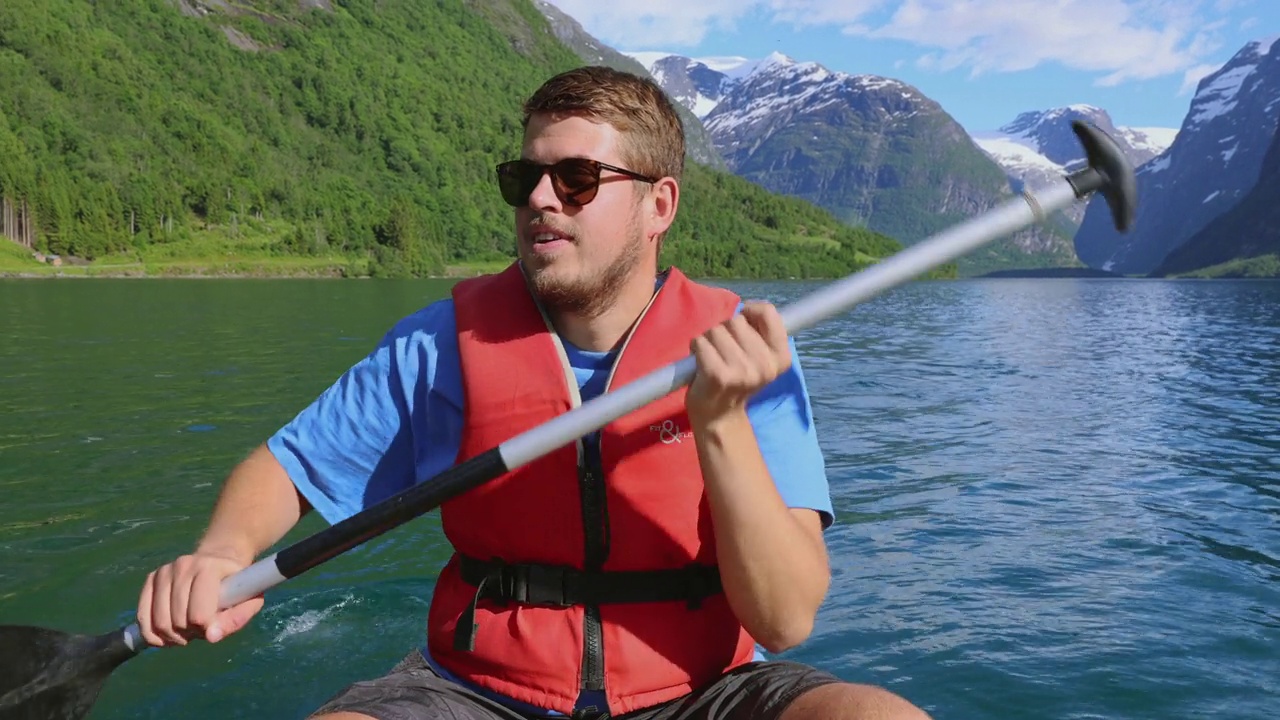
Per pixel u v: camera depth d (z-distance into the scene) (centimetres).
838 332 2066
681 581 188
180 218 10994
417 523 480
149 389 994
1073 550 453
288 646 342
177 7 18062
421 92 18100
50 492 557
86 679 184
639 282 194
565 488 183
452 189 15162
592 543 184
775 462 184
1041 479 608
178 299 3466
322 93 16788
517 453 168
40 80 13488
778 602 169
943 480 603
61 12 15425
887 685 311
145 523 496
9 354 1370
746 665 191
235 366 1216
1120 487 587
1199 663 325
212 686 312
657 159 189
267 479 194
